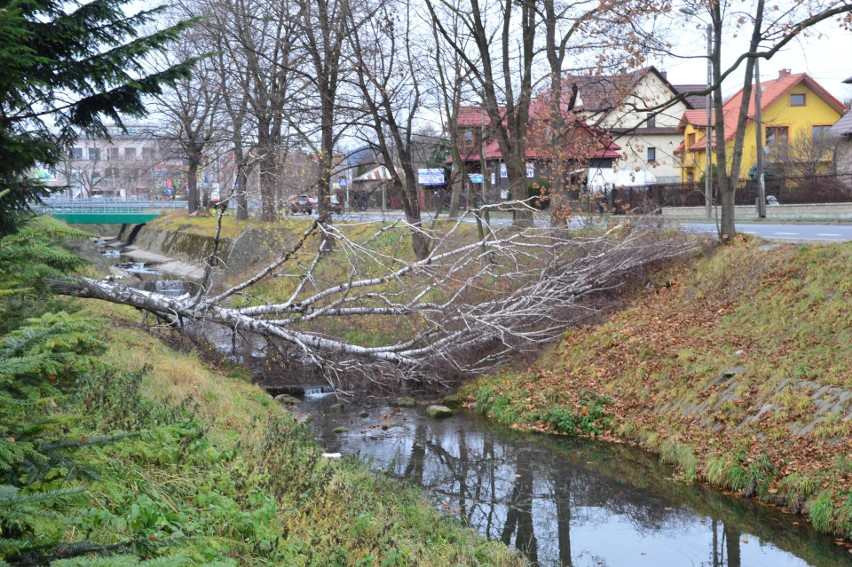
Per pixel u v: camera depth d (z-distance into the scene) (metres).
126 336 15.31
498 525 12.09
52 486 4.55
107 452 7.12
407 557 8.15
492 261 22.62
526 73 26.05
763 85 54.34
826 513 11.21
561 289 21.64
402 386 21.38
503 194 37.75
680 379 16.88
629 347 19.31
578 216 24.92
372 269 24.67
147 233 54.84
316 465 10.47
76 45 10.59
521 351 21.09
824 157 46.59
